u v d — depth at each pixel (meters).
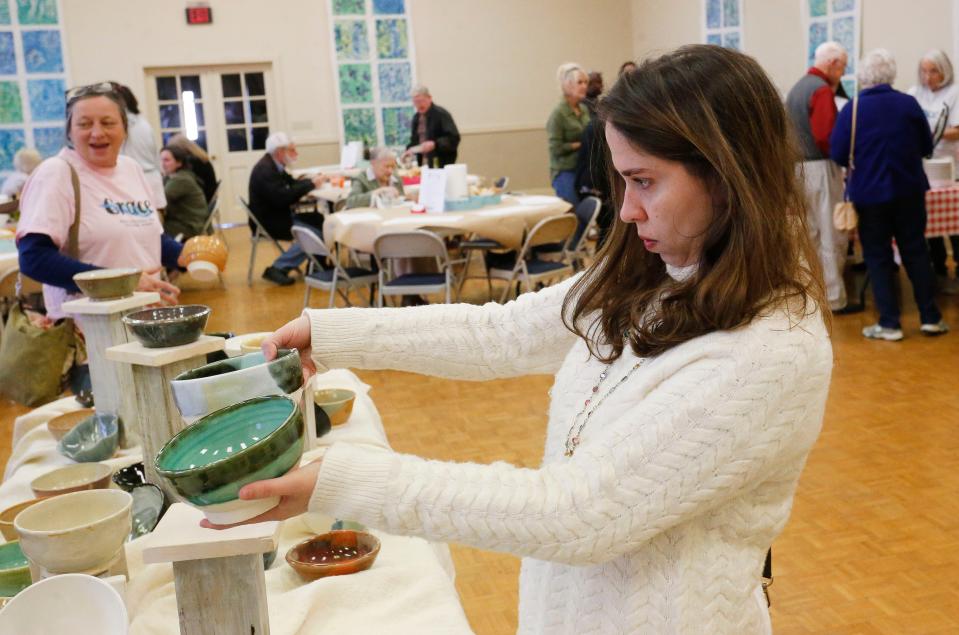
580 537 0.83
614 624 0.95
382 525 0.85
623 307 1.02
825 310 0.91
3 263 4.66
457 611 1.35
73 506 1.36
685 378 0.87
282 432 0.86
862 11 8.52
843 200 5.47
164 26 11.24
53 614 1.07
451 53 12.15
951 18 7.46
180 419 1.57
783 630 2.37
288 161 7.82
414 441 3.94
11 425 4.31
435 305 1.27
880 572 2.62
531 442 3.86
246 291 7.53
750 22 10.31
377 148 7.25
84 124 2.62
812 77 5.37
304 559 1.53
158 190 7.08
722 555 0.93
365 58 11.85
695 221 0.90
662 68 0.88
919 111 4.82
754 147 0.86
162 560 0.93
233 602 1.04
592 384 1.06
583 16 12.55
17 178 7.47
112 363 1.88
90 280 1.84
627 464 0.84
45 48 10.83
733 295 0.86
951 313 5.49
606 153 1.03
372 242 5.65
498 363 1.23
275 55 11.63
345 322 1.22
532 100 12.55
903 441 3.56
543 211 5.94
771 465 0.87
